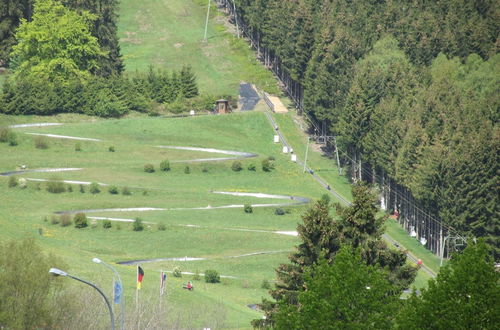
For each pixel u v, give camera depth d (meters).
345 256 158.75
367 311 154.50
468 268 135.88
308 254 196.62
